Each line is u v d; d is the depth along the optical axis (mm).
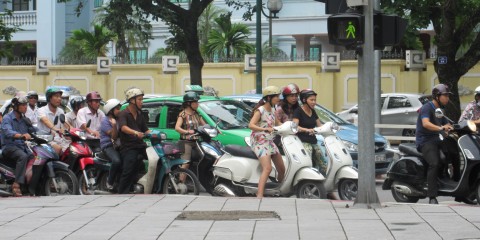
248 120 18531
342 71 35875
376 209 13609
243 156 16172
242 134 17625
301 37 46406
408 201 15836
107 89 38500
